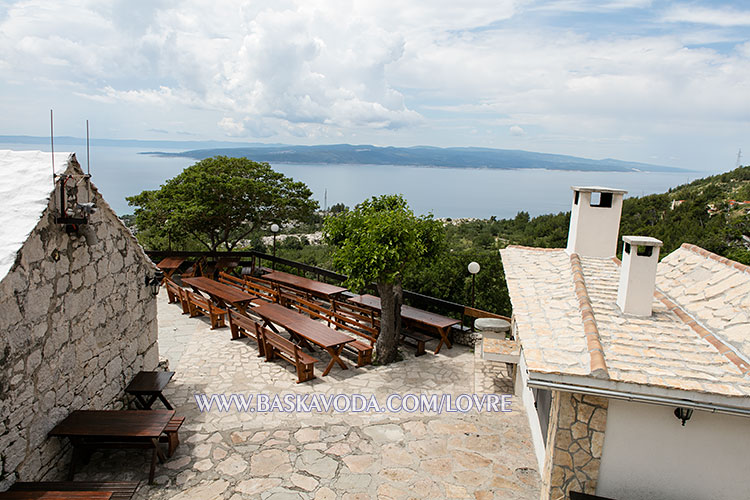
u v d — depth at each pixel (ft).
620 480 13.74
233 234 57.82
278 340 26.05
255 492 16.02
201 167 49.01
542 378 12.34
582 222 23.29
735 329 13.79
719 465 13.15
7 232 13.76
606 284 18.92
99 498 12.78
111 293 19.84
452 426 20.70
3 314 13.11
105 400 19.49
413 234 26.25
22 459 14.16
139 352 22.59
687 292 17.56
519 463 17.99
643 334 14.34
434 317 30.78
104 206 19.11
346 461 17.94
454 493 16.17
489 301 39.34
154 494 15.79
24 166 15.97
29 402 14.47
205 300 35.70
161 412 17.30
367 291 40.52
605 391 11.93
